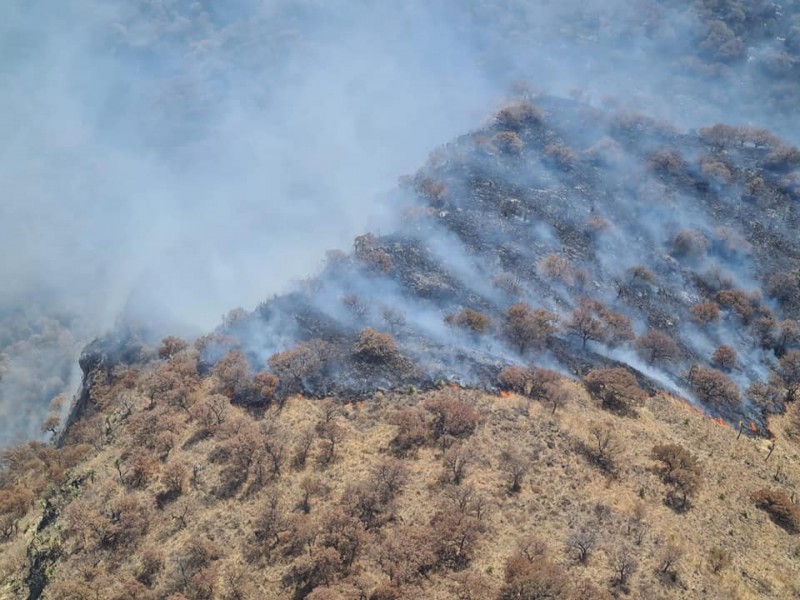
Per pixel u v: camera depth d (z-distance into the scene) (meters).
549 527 52.72
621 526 53.81
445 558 49.00
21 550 58.44
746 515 59.34
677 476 60.16
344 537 49.91
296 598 47.00
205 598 47.50
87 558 53.00
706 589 48.97
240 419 64.69
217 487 57.53
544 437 62.94
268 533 52.03
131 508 55.88
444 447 60.47
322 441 62.06
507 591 45.66
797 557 55.72
